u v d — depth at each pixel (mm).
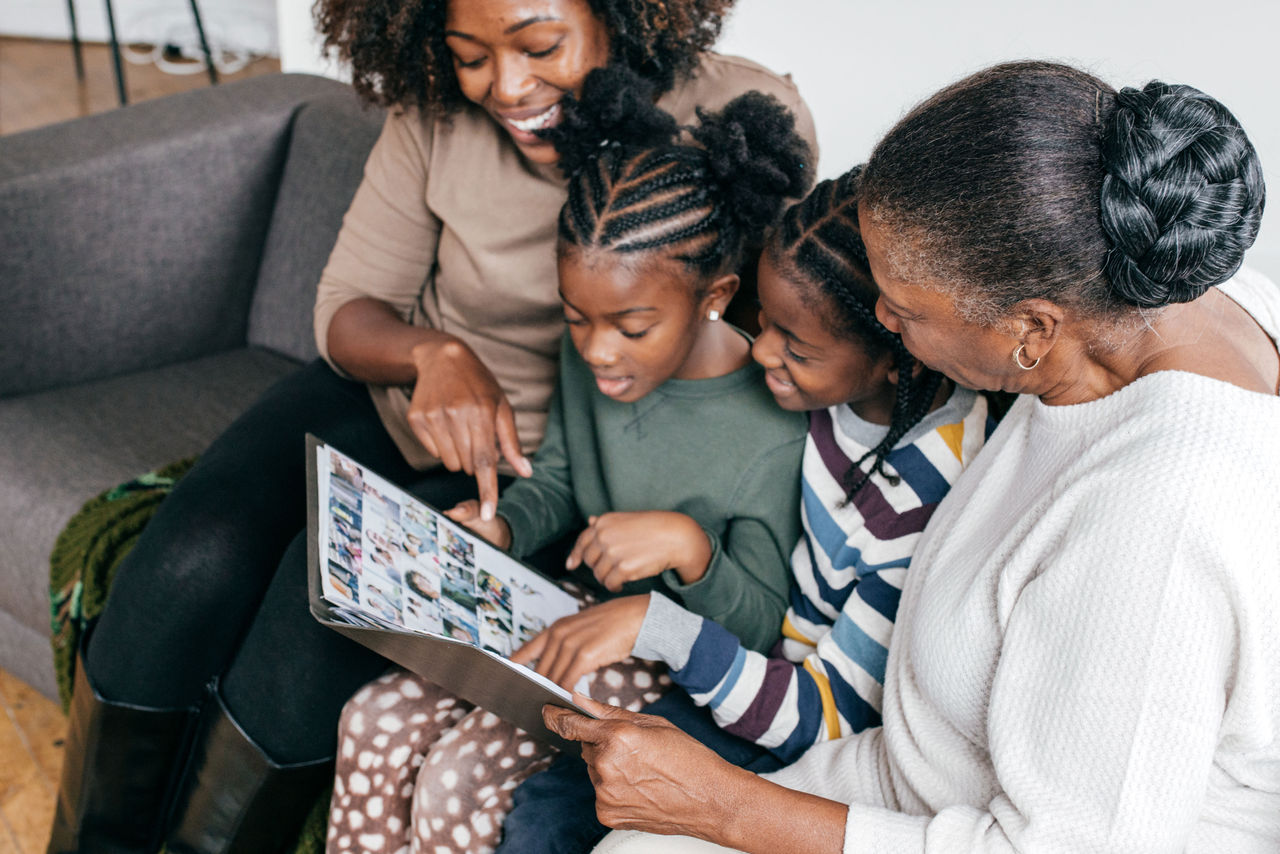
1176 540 635
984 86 646
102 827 1248
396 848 1064
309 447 948
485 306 1233
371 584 882
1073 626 676
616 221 914
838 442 985
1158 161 607
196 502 1185
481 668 803
